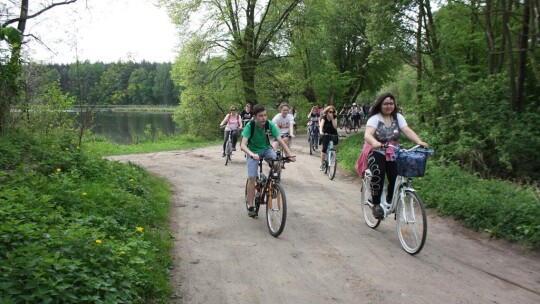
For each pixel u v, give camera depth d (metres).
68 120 12.88
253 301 4.00
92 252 3.91
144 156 14.95
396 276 4.57
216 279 4.48
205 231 6.12
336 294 4.15
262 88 28.33
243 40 25.84
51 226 4.43
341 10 28.94
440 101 11.89
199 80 27.62
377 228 6.32
